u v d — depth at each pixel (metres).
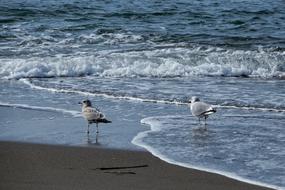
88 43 25.16
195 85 18.53
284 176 9.61
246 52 23.27
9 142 11.63
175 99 16.12
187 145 11.49
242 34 27.94
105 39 25.97
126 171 9.71
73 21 30.55
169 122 13.54
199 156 10.73
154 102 15.88
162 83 18.86
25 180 9.02
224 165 10.19
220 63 22.14
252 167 10.10
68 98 16.36
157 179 9.30
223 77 20.59
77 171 9.63
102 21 30.72
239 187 9.02
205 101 15.84
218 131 12.72
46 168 9.77
